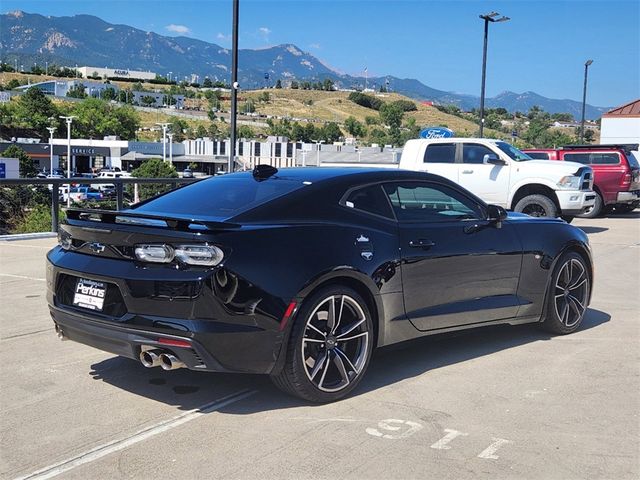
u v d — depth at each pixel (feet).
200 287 12.39
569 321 20.06
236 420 13.14
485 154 47.52
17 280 27.48
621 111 129.80
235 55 63.46
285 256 13.32
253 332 12.79
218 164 360.69
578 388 15.10
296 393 13.74
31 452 11.71
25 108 465.06
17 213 43.32
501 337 19.71
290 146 259.80
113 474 10.88
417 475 10.82
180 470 11.00
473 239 17.08
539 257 18.84
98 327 13.47
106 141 377.91
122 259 13.43
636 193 62.34
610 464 11.26
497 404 14.07
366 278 14.49
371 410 13.69
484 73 108.47
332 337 14.06
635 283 29.19
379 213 15.52
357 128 603.67
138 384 15.24
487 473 10.90
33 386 15.08
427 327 16.14
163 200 16.44
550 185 44.91
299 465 11.17
